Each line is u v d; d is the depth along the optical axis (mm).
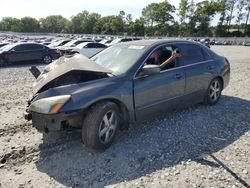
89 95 3732
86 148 4051
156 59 4762
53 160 3732
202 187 3102
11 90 8141
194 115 5461
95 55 5230
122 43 5309
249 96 7047
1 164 3633
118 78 4121
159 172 3418
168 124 4984
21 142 4285
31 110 3754
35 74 5055
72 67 3996
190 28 89562
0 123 5125
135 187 3113
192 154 3877
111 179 3281
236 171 3430
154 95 4539
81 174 3391
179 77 4984
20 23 131250
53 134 4551
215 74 5883
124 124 4332
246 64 14898
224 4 86750
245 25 84625
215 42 57125
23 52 16516
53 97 3652
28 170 3496
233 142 4270
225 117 5375
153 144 4184
